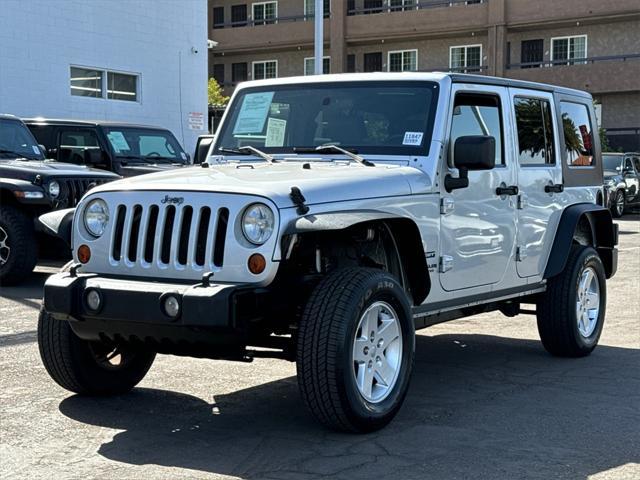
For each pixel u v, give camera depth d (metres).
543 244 7.10
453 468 4.61
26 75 20.22
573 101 7.80
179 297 4.71
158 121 23.62
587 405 5.89
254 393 6.13
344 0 41.53
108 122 14.14
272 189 4.93
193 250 4.93
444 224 5.94
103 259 5.20
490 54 38.62
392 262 5.75
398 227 5.57
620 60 37.09
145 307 4.80
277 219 4.80
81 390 5.81
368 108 6.20
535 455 4.83
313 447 4.93
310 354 4.84
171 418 5.50
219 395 6.07
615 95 38.03
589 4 36.62
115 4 22.25
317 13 19.86
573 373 6.86
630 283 12.05
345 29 41.72
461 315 6.53
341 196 5.18
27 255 10.58
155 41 23.39
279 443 5.00
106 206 5.24
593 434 5.24
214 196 4.94
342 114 6.27
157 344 5.10
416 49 41.88
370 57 42.91
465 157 5.73
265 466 4.62
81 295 5.03
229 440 5.06
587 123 8.05
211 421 5.45
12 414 5.54
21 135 12.20
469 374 6.82
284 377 6.59
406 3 42.88
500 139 6.62
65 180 10.77
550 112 7.35
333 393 4.85
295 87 6.52
